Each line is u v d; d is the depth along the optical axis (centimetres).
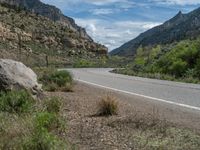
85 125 1069
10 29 12056
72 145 845
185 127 1045
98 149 841
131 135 946
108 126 1059
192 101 1742
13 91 1256
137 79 3541
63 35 15488
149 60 5803
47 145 762
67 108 1346
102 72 5284
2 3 15688
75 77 3691
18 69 1396
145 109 1418
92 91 2108
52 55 12000
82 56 14475
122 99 1764
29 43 12506
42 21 16125
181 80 3512
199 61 4041
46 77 2162
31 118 978
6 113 1067
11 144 786
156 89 2412
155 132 969
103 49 16300
